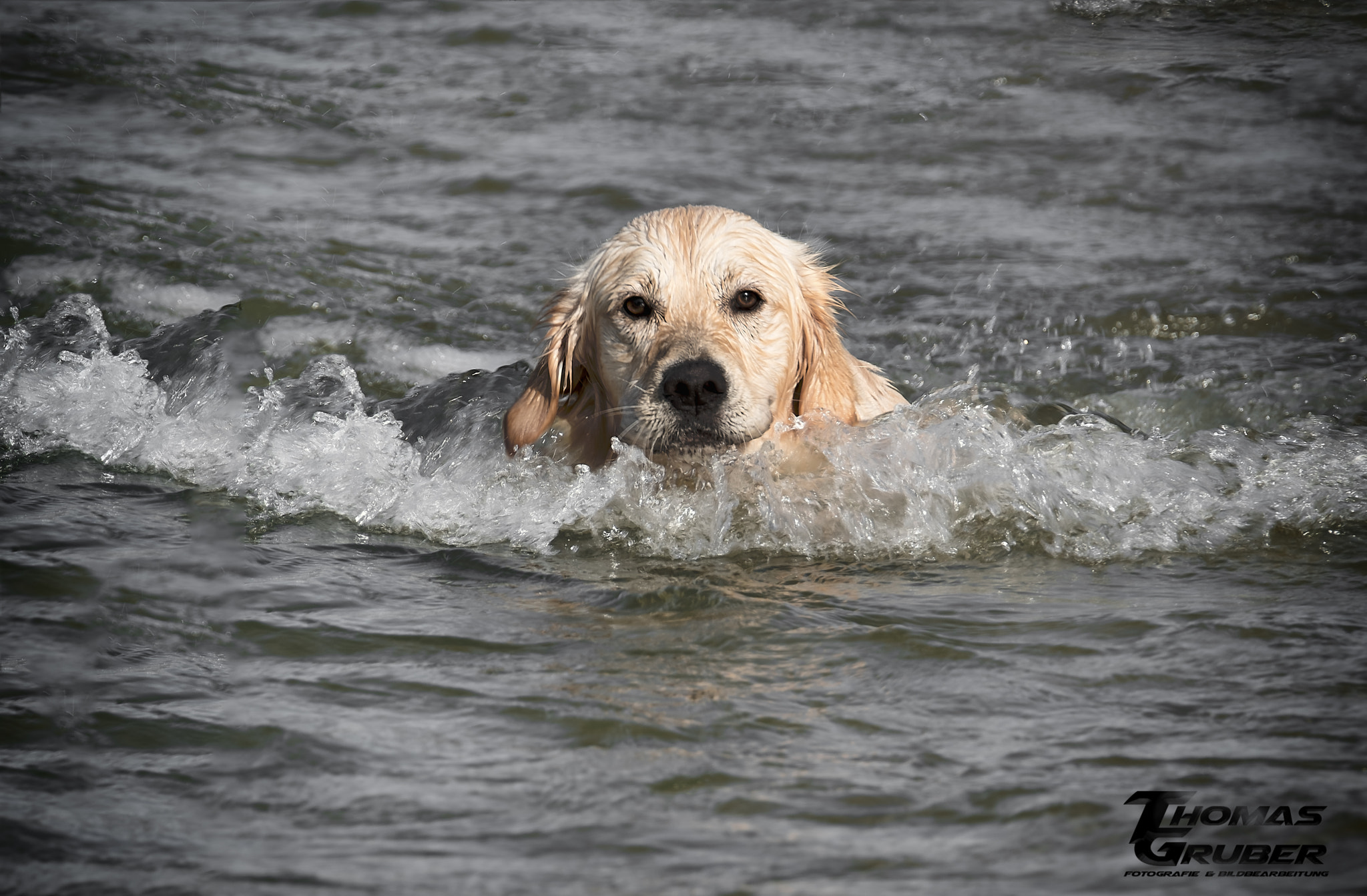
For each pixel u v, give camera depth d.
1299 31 24.14
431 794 5.59
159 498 9.88
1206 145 19.20
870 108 21.14
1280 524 9.27
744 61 23.53
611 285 10.02
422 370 13.41
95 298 14.55
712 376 9.20
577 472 10.48
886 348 13.80
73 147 19.39
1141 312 14.38
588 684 6.70
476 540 9.37
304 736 6.10
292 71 23.30
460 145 19.84
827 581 8.48
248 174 18.73
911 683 6.66
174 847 5.16
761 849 5.12
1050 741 5.97
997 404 12.15
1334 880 4.80
